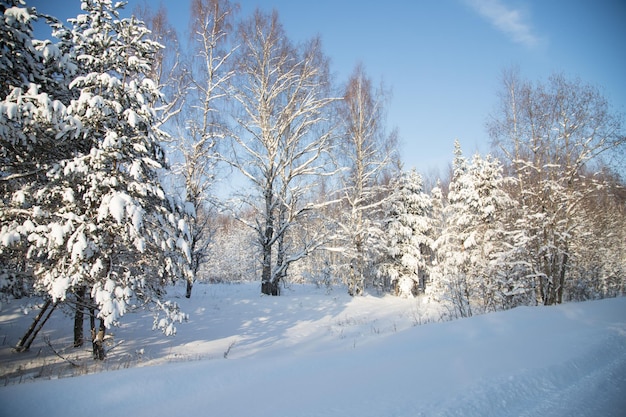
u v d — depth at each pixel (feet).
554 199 54.65
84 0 29.71
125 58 30.76
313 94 70.03
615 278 90.63
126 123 29.48
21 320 38.86
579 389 14.73
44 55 26.81
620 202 72.95
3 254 25.31
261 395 14.80
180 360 29.81
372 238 80.28
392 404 12.83
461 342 24.31
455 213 80.12
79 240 25.55
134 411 13.42
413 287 88.43
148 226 29.78
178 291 64.49
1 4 25.91
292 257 68.80
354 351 23.71
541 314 31.89
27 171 27.81
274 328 46.42
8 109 22.18
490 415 12.11
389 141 79.30
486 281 52.95
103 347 30.17
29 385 15.69
